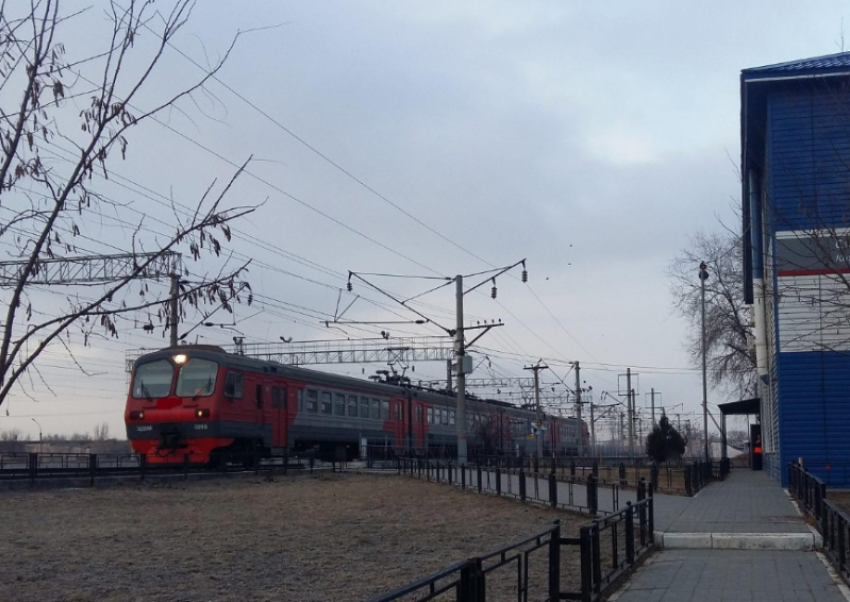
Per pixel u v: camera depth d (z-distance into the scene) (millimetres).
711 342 46031
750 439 46781
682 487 26969
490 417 55500
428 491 26812
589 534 9461
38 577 12164
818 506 14883
